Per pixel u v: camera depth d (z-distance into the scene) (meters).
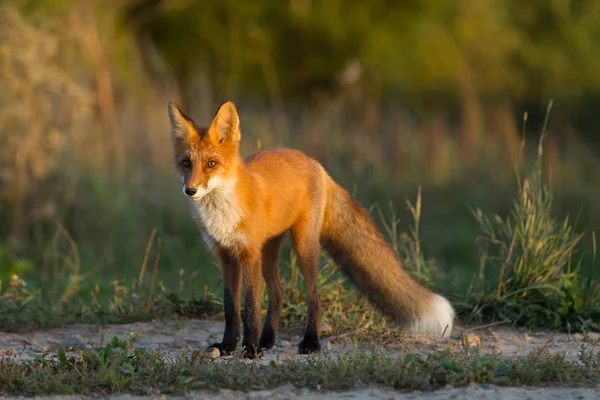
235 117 9.47
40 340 10.34
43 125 17.03
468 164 23.14
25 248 16.86
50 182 17.70
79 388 7.71
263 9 29.17
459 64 27.25
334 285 11.92
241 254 9.56
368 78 27.64
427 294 10.40
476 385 7.82
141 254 17.61
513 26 29.81
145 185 19.12
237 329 9.69
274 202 9.80
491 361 8.27
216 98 26.92
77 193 17.91
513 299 11.64
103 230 17.69
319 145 21.66
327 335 10.84
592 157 25.53
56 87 17.20
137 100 20.83
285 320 11.34
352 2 29.53
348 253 10.66
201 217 9.58
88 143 19.11
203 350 9.17
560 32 30.12
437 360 8.37
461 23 28.52
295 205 10.09
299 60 29.56
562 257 12.06
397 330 10.86
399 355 9.05
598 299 11.83
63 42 19.91
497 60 28.44
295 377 7.97
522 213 12.17
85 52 20.23
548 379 8.03
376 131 24.31
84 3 21.56
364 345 10.20
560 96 29.03
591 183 23.27
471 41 28.34
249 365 8.48
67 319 11.43
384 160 23.11
